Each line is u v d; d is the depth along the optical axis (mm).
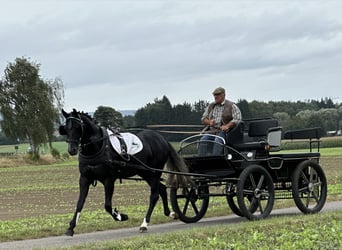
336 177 30547
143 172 13789
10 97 79125
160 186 14578
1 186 35094
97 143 12594
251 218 13766
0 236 12930
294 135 15180
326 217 13125
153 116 62000
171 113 58969
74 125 12406
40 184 36438
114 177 13094
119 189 28141
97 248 10289
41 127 78125
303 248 9766
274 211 16328
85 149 12562
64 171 52719
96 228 13977
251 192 13938
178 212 14625
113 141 12906
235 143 14344
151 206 13766
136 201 22406
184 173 13930
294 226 12125
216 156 14031
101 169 12664
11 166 71188
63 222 15633
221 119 14531
